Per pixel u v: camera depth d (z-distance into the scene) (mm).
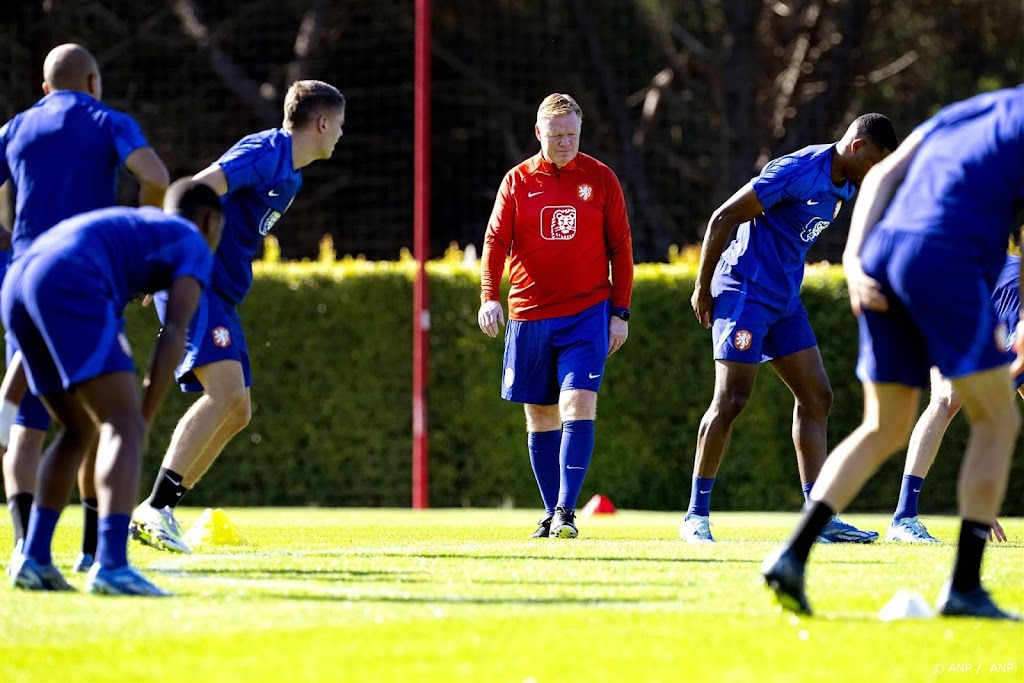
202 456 22531
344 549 22828
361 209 82062
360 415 45531
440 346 45031
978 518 14352
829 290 43406
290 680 10930
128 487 15586
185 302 15703
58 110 18828
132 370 15805
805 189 24203
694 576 17688
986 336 14164
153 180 18578
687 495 44125
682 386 44156
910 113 85625
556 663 11555
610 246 26516
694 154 87188
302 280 45812
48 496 16484
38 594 15703
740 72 82500
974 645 12516
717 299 25141
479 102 82500
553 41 84438
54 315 15508
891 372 14742
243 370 22172
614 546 23391
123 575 15570
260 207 21688
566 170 26109
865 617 14219
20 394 19766
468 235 83375
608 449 44219
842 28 84875
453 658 11750
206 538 24406
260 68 84500
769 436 43594
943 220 14250
